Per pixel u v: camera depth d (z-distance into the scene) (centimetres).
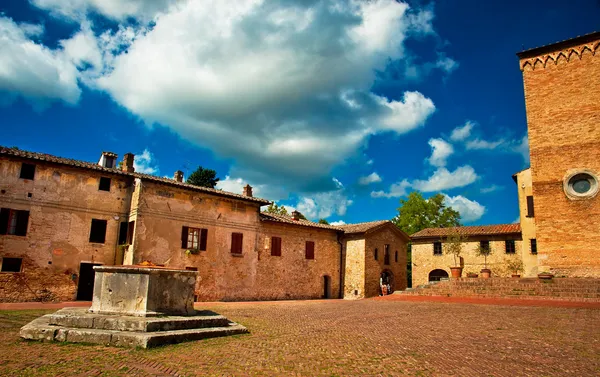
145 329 903
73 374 623
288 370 687
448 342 965
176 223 2498
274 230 3020
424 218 5322
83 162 2502
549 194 2562
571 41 2622
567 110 2589
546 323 1282
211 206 2686
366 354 823
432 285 2489
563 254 2462
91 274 2334
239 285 2742
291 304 2342
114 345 844
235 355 793
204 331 985
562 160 2556
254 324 1304
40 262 2134
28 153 2206
